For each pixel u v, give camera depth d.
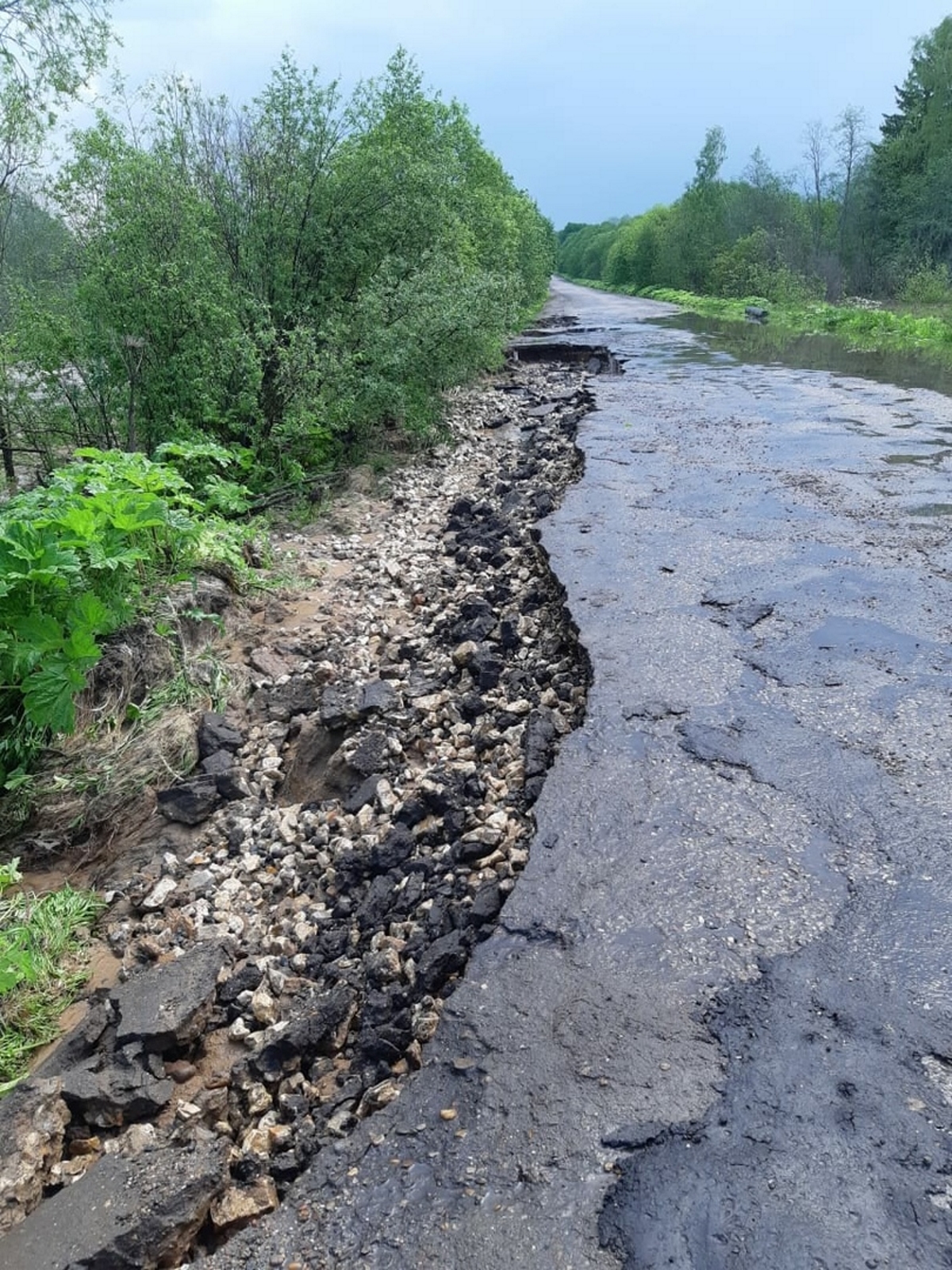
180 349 9.12
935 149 37.84
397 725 4.76
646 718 4.07
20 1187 2.58
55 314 9.39
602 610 5.29
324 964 3.37
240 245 10.27
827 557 6.02
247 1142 2.65
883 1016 2.46
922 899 2.89
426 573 7.21
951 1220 1.93
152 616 5.75
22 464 10.57
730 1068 2.33
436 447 11.62
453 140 14.12
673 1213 1.98
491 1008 2.57
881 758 3.66
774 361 18.02
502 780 4.03
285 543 8.08
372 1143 2.25
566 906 2.95
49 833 4.63
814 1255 1.87
